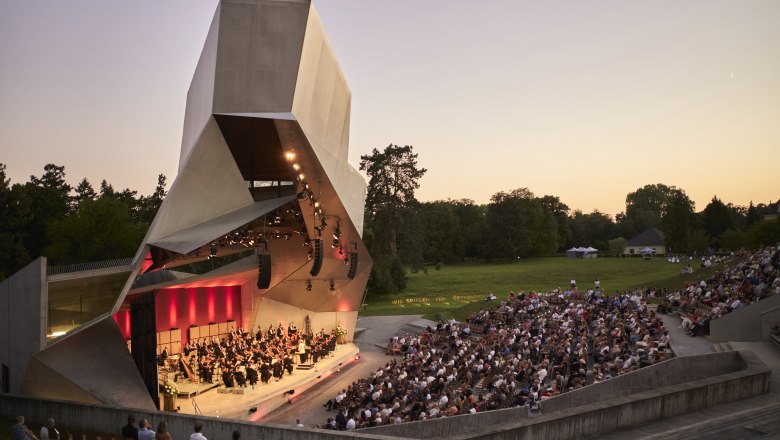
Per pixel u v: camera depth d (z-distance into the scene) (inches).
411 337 1813.5
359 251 1508.4
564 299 1742.1
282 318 1752.0
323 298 1720.0
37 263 791.1
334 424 819.4
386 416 807.1
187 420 619.8
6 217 2272.4
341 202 1272.1
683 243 4010.8
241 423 590.2
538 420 483.5
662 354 879.1
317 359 1443.2
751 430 486.3
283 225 1450.5
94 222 2251.5
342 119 1318.9
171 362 1259.2
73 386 818.2
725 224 4158.5
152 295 981.8
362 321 2202.3
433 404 828.6
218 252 1326.3
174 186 1029.8
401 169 3467.0
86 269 869.8
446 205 5310.0
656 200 7303.2
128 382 882.8
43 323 791.1
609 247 4677.7
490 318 1684.3
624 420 519.5
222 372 1154.7
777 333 981.8
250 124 1184.2
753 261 1433.3
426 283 3346.5
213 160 1061.1
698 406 565.9
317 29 1069.8
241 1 981.8
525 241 4431.6
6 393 816.9
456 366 1152.8
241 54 989.2
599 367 938.1
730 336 1030.4
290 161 1131.3
